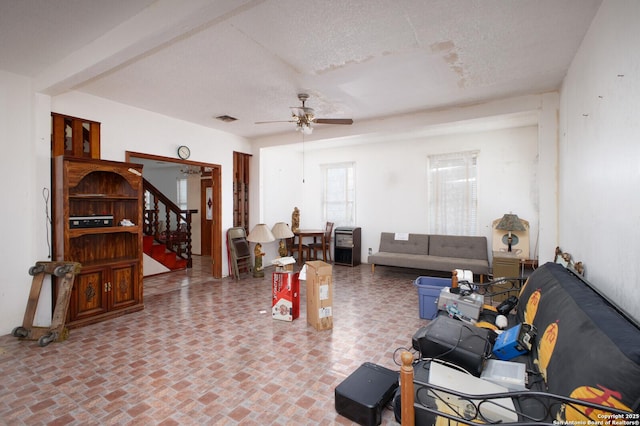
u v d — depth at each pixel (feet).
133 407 6.48
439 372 5.58
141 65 9.44
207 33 7.63
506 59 9.11
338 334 10.17
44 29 7.70
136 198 12.48
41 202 10.51
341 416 6.23
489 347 6.39
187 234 21.33
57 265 10.14
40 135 10.46
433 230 19.54
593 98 7.06
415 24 7.29
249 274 19.12
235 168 19.01
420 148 19.93
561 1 6.46
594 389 3.58
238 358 8.57
